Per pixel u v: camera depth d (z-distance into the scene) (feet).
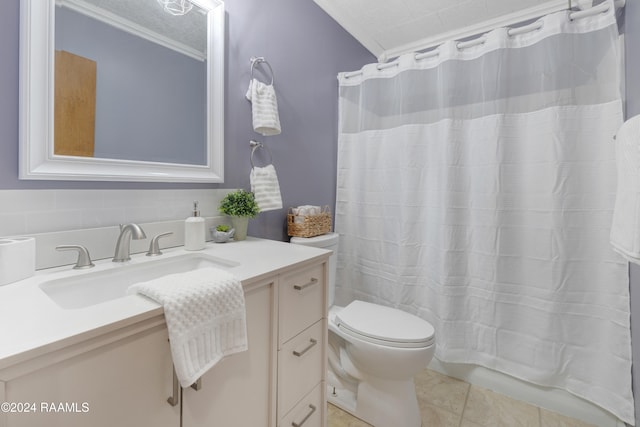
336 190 7.14
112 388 1.83
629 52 4.14
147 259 3.25
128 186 3.49
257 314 2.84
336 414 4.85
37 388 1.53
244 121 4.85
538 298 4.95
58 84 2.92
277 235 5.60
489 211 5.28
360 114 6.82
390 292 6.47
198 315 2.12
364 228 6.83
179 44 3.94
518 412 4.85
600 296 4.55
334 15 6.72
